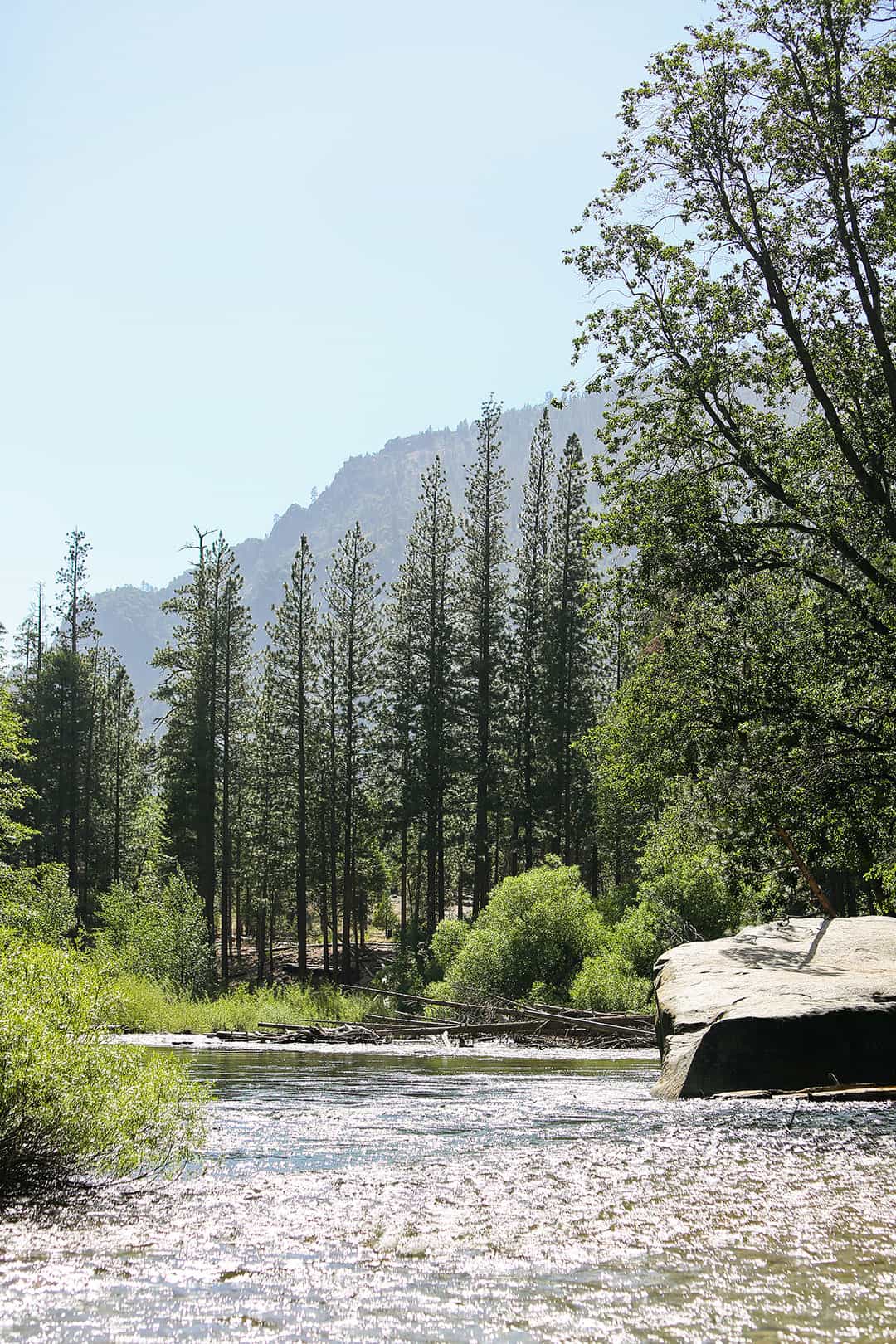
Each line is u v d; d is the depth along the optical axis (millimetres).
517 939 34750
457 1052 22906
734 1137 9258
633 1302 4320
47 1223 5844
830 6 19656
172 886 38812
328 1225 5758
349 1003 33719
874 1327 3975
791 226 20484
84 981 7746
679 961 16828
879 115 19516
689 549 20188
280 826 60812
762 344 20969
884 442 19844
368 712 59312
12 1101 6598
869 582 20094
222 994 36281
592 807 56969
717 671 20375
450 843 60250
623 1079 16156
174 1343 3885
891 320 20266
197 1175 7402
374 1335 3949
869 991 13328
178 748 59750
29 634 73812
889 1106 11312
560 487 59781
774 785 19562
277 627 58188
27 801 62438
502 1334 3938
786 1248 5188
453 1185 6977
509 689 59594
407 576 61344
